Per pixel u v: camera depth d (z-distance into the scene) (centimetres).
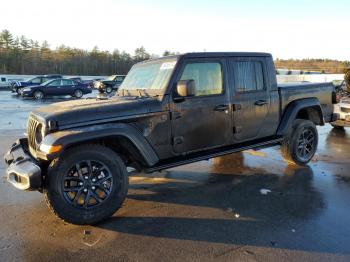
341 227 374
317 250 327
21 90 2617
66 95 2672
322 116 637
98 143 409
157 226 381
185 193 485
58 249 334
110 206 389
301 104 583
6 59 6888
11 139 875
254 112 525
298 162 604
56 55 8112
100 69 7856
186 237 355
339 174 568
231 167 612
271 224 384
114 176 392
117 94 501
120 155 432
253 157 680
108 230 373
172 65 446
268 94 543
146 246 338
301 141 605
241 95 505
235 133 505
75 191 376
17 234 364
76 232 369
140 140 407
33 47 8250
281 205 438
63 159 365
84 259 316
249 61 519
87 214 377
